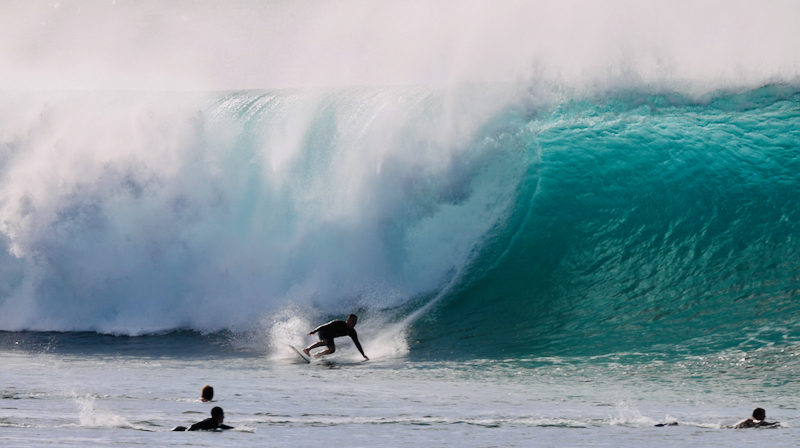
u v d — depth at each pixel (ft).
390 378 116.67
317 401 94.17
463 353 136.46
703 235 170.91
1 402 88.84
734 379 109.70
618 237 174.60
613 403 94.22
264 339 161.07
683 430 77.20
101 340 167.63
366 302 174.91
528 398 98.07
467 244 181.88
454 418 82.58
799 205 173.99
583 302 154.81
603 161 192.13
